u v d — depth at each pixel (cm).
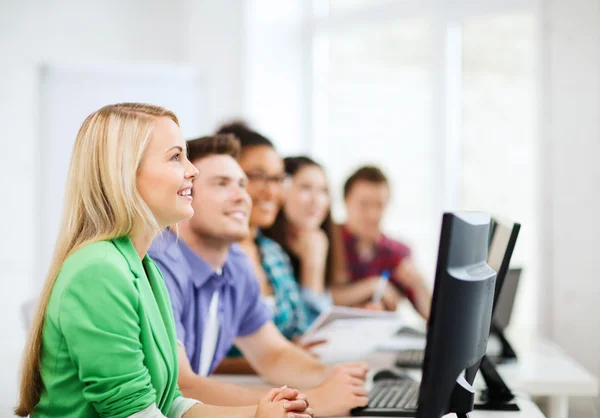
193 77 420
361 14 420
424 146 404
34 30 433
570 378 214
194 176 134
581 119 331
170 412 146
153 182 128
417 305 346
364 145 426
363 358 228
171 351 138
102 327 118
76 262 121
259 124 430
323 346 234
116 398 118
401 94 412
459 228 112
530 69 368
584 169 331
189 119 419
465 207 388
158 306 138
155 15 453
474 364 126
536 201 346
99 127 127
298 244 318
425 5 397
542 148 341
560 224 336
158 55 453
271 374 202
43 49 435
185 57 452
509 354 240
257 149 287
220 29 434
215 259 186
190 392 169
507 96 375
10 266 418
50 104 409
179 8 454
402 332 254
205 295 185
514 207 372
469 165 387
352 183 344
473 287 113
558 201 337
